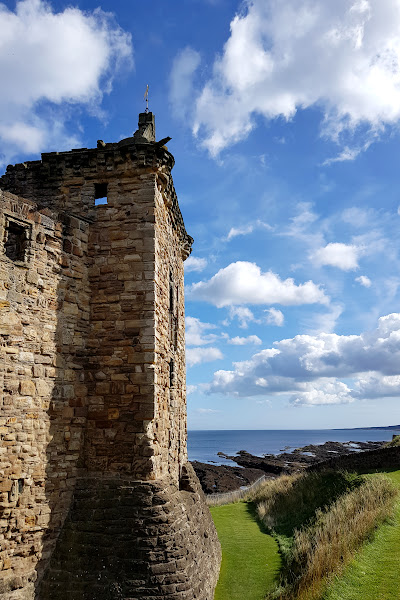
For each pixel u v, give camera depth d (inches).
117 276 444.5
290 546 560.4
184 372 678.5
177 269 637.9
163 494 387.2
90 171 475.8
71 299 428.1
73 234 441.1
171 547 360.2
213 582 435.2
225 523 759.7
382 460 863.7
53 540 375.6
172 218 577.6
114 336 432.1
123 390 418.6
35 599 351.6
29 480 369.7
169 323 528.4
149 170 464.4
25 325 387.2
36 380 387.5
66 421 403.9
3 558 346.3
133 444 405.1
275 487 953.5
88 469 406.0
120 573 346.9
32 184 486.3
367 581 338.0
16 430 367.6
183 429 631.8
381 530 443.5
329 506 641.6
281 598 374.9
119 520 370.0
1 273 374.9
